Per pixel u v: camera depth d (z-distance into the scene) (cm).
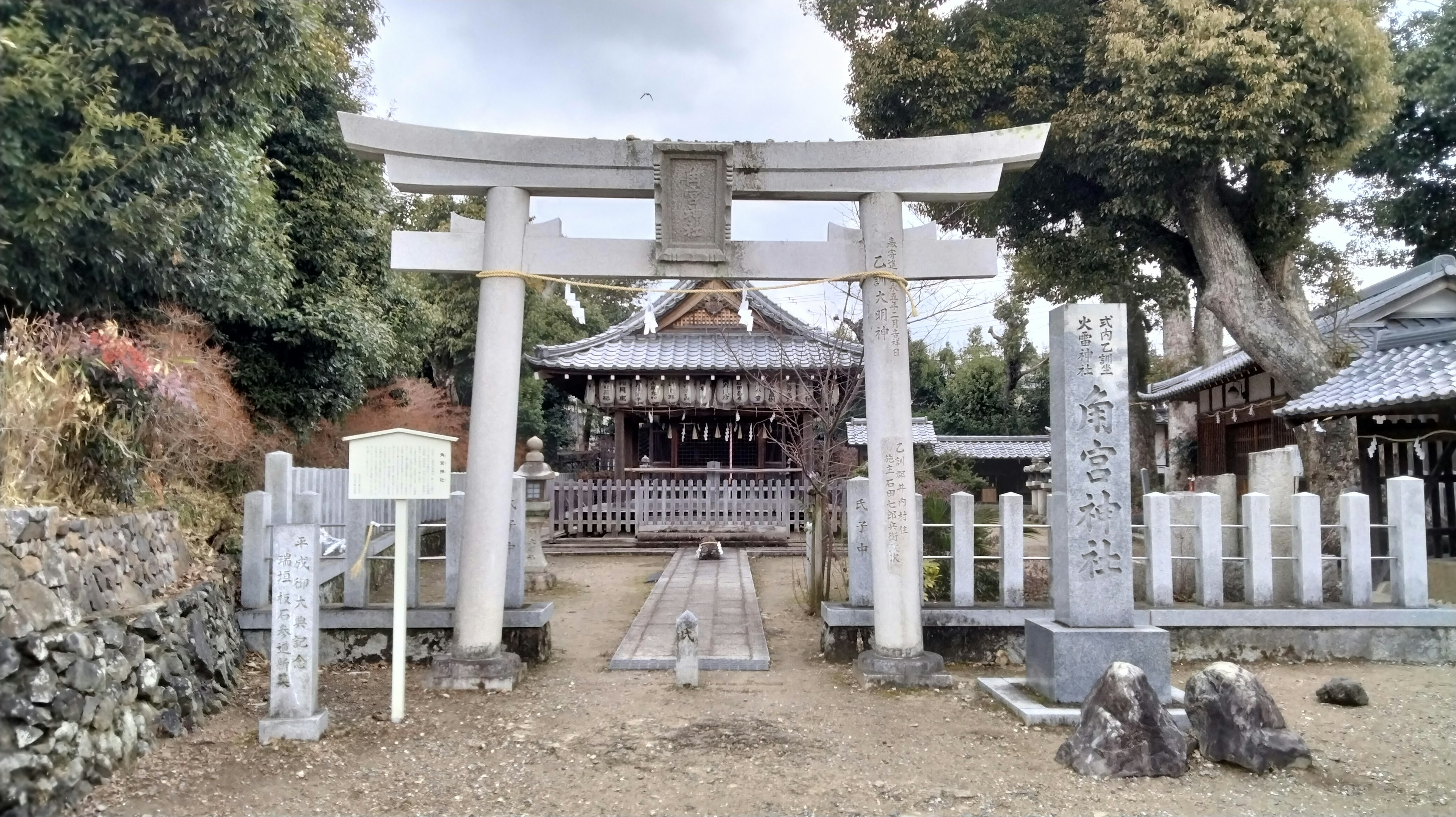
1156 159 1300
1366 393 1028
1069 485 654
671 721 621
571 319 3061
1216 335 2316
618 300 3481
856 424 2292
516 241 720
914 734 591
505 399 712
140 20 683
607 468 3262
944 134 1507
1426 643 802
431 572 1316
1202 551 815
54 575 493
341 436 1494
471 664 698
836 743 573
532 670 773
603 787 499
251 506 763
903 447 727
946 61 1450
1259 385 1848
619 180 734
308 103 1359
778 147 734
